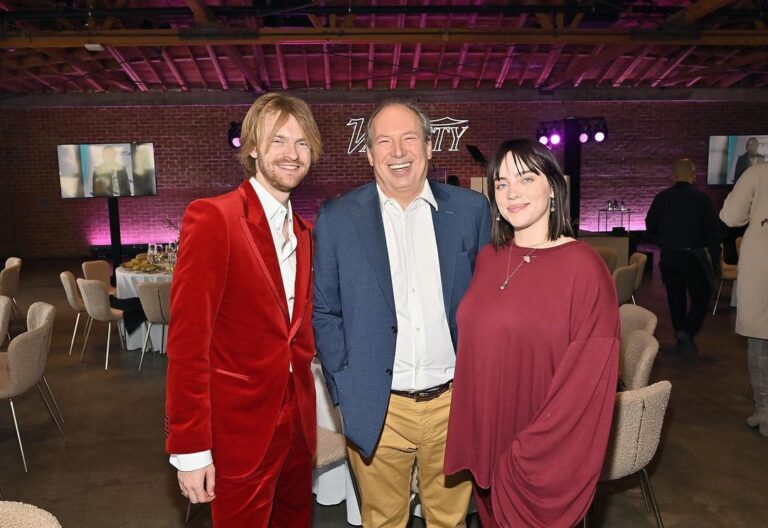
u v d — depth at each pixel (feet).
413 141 5.96
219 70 33.09
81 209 38.06
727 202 11.48
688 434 12.00
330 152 37.86
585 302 4.89
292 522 6.26
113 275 31.55
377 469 6.69
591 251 5.06
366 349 6.15
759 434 11.96
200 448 4.91
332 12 23.94
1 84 34.71
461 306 5.67
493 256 5.64
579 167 32.35
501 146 5.43
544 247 5.31
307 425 5.87
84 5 25.96
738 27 28.35
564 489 4.85
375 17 29.22
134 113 37.45
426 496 6.93
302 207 38.09
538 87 37.58
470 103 37.86
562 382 4.85
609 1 25.85
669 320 21.49
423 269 6.34
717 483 10.06
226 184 38.17
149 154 37.22
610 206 39.09
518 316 5.13
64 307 24.88
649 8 25.89
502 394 5.30
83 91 36.55
